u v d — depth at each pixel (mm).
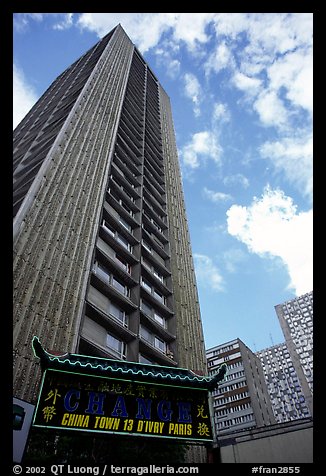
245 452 12320
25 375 15594
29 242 19734
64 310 19781
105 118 39188
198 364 30391
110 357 21469
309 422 12969
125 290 27797
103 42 61656
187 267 40531
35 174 24906
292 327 146625
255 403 73375
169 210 45312
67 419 11383
